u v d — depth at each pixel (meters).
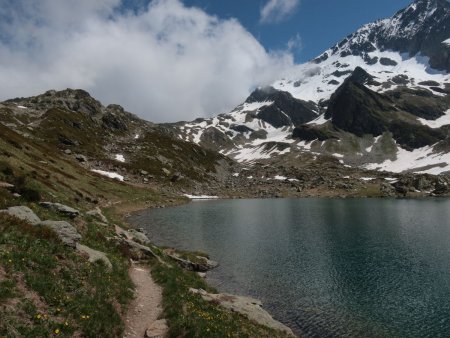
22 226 22.55
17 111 197.12
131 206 106.88
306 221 90.38
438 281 41.81
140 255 35.50
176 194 158.25
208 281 41.09
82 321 15.91
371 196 190.25
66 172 96.88
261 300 35.72
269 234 70.94
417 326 30.45
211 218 95.19
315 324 30.62
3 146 74.94
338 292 38.22
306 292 38.22
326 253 55.03
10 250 18.89
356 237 67.81
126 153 193.00
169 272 32.44
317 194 197.88
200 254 50.78
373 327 30.19
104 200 94.81
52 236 23.52
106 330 16.44
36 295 16.16
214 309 25.00
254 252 55.59
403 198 179.62
